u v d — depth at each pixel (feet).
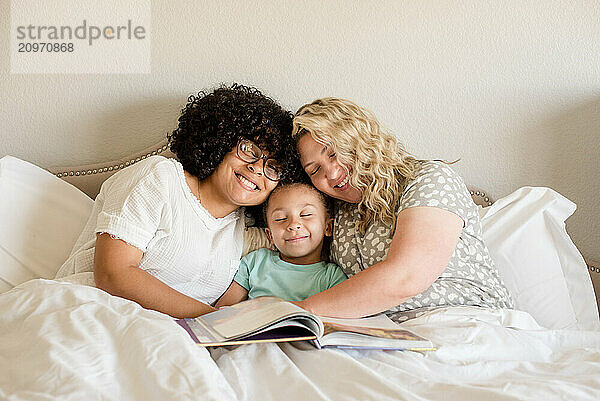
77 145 6.57
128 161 6.46
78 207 5.97
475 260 5.28
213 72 6.57
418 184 5.08
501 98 6.68
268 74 6.61
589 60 6.67
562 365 4.12
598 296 6.50
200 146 5.21
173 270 5.08
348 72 6.63
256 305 4.56
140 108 6.56
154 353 3.47
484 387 3.64
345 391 3.61
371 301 4.65
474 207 5.46
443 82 6.66
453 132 6.70
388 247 5.12
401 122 6.68
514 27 6.64
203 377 3.34
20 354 3.53
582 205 6.74
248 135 5.24
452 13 6.63
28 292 4.13
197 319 4.51
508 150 6.72
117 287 4.65
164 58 6.54
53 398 3.17
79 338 3.58
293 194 5.45
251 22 6.56
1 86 6.51
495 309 4.93
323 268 5.54
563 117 6.70
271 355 3.94
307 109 5.40
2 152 6.57
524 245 5.90
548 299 5.78
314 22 6.59
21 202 5.70
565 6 6.64
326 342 4.04
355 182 5.20
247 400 3.55
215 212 5.42
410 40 6.63
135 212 4.81
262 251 5.73
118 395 3.31
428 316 4.75
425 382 3.70
